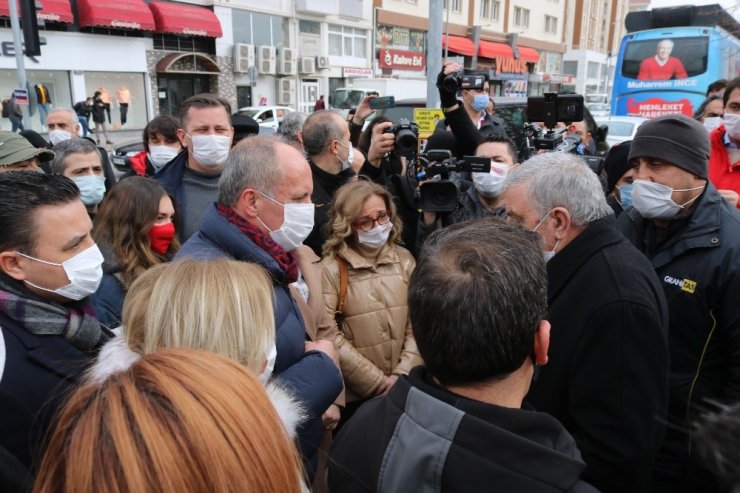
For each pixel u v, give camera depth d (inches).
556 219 60.2
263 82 868.0
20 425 49.3
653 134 71.5
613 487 53.0
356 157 131.2
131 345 46.3
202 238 68.7
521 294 37.9
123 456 21.8
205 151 104.4
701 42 435.2
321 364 61.4
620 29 1975.9
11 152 105.3
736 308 67.0
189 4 768.3
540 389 58.4
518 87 1302.9
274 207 67.6
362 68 997.8
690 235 71.4
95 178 118.1
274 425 25.8
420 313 39.3
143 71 737.6
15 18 334.6
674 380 71.5
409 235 114.1
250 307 47.4
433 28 222.5
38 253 55.4
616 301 53.4
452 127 132.9
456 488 32.9
